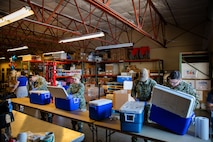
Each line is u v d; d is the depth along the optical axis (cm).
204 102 523
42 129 170
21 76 588
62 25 731
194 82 542
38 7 506
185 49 697
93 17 637
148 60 722
